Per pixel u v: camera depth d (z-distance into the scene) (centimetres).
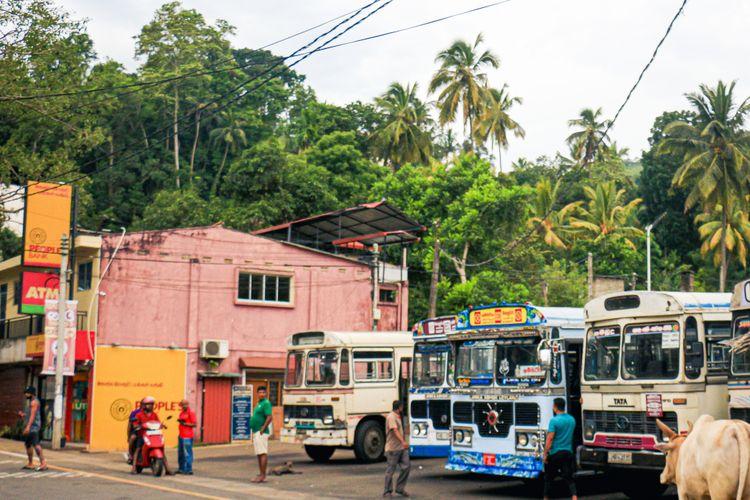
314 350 2377
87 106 4416
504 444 1689
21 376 3597
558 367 1642
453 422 1797
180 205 5434
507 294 4434
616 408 1528
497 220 4750
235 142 7288
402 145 6406
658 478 1612
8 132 5497
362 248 4275
